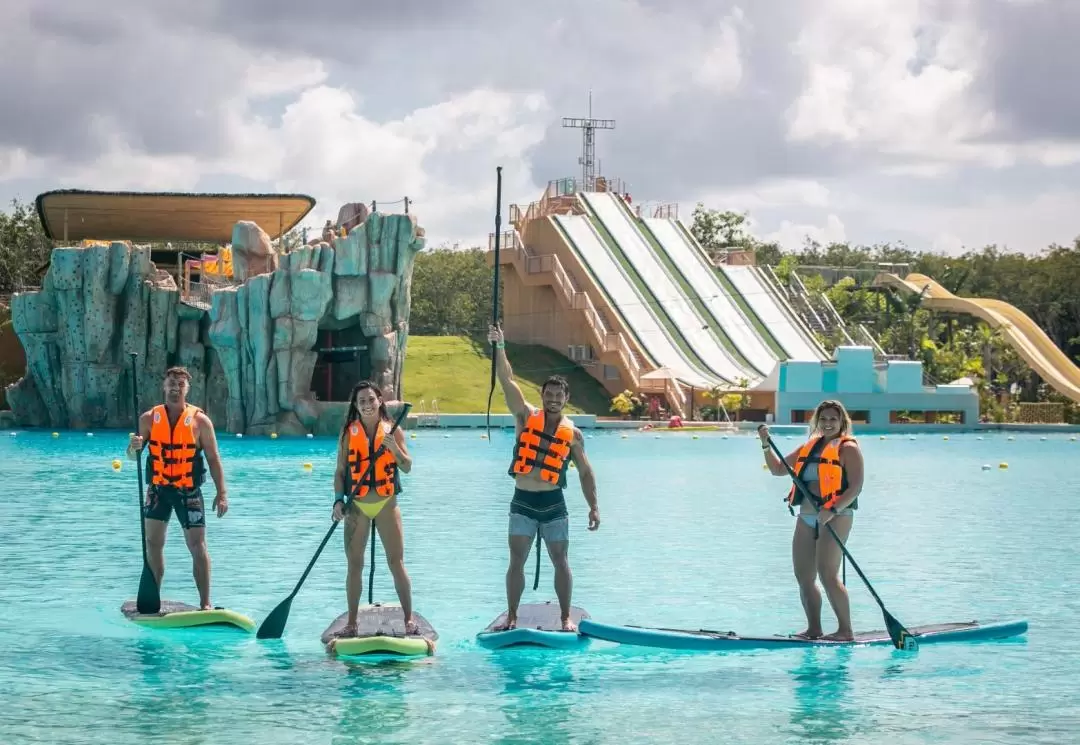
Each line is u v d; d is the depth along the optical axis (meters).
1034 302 133.50
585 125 117.50
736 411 82.75
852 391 84.94
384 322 61.16
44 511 23.11
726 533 20.72
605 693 10.03
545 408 12.06
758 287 102.12
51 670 10.62
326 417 58.09
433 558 17.22
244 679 10.35
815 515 11.95
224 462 38.97
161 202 66.88
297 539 19.09
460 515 23.02
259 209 69.00
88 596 14.03
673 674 10.66
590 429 78.00
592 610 13.49
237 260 62.34
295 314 57.56
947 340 120.75
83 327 60.47
